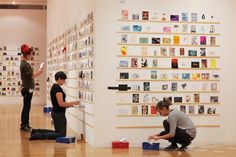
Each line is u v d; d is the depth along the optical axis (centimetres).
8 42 1788
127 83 741
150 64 749
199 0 766
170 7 757
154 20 752
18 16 1792
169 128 691
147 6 750
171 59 756
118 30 739
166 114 693
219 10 772
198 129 763
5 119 1156
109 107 733
